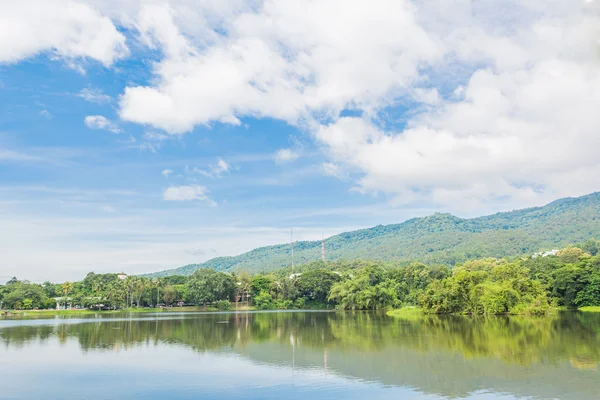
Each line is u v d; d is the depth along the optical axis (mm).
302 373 39375
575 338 58344
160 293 198375
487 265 187375
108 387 35281
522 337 60188
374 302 153750
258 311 171375
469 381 35000
